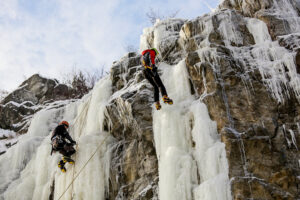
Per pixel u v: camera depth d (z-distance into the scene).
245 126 5.81
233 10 7.82
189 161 5.73
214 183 5.14
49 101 14.20
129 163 7.11
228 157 5.41
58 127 7.78
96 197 6.98
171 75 7.59
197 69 6.83
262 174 5.23
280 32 7.20
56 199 7.23
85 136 7.98
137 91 7.60
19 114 13.52
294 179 5.13
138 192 6.50
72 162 7.39
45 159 8.91
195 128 6.02
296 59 6.27
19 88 14.77
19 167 9.88
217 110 6.06
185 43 8.07
